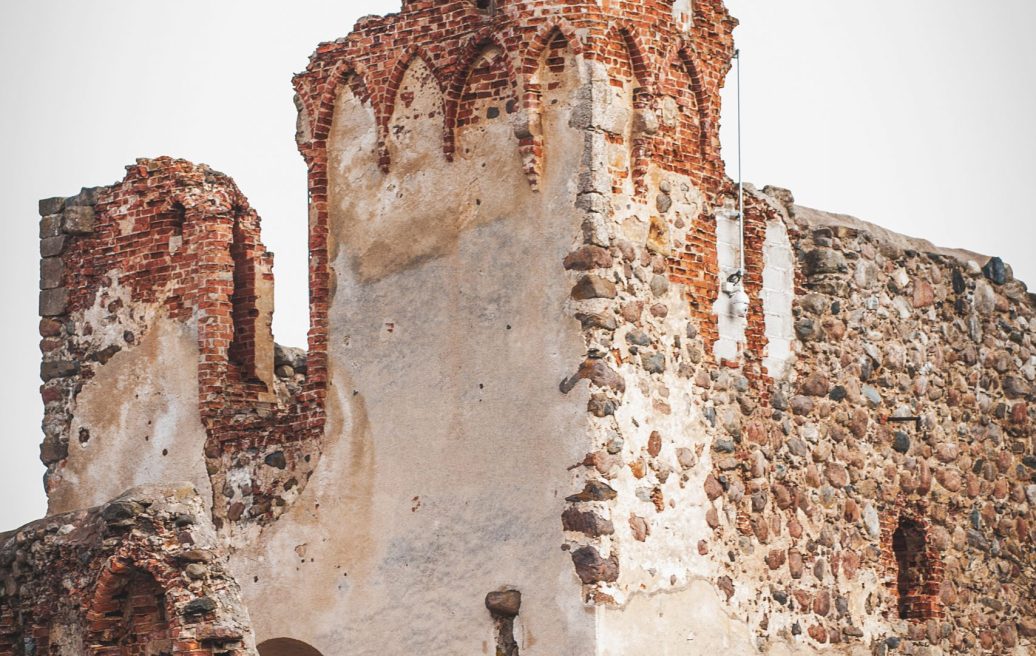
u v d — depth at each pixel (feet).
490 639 71.36
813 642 77.56
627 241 72.49
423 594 73.10
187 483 66.64
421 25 75.46
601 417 70.54
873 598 80.28
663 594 71.72
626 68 73.10
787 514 77.51
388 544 74.28
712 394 75.15
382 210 76.02
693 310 74.90
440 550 72.95
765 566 76.23
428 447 73.77
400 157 75.77
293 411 77.41
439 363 73.97
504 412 72.23
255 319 81.66
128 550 64.34
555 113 72.43
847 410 80.79
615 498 70.49
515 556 71.15
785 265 79.82
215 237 81.05
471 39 73.97
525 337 72.13
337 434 76.13
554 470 70.79
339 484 75.82
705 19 76.43
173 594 63.62
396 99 75.92
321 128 77.51
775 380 78.38
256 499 77.77
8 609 67.41
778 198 81.05
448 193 74.43
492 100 73.61
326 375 76.59
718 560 74.18
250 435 78.54
